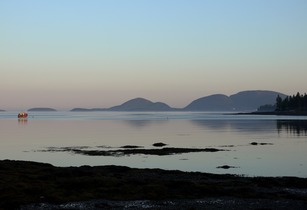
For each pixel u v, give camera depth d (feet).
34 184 121.19
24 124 648.79
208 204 102.68
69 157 221.25
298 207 100.22
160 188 118.93
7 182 122.62
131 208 98.32
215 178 142.92
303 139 315.58
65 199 105.81
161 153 233.55
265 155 218.59
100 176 137.80
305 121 605.73
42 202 102.94
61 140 331.36
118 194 112.47
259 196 112.06
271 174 158.61
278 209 98.32
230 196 112.16
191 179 139.64
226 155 221.05
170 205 101.55
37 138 353.72
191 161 199.52
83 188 118.83
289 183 131.54
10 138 354.54
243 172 164.25
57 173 140.97
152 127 531.50
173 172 154.51
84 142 311.68
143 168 169.58
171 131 442.50
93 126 570.46
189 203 103.71
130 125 593.83
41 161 205.77
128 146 272.10
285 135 354.95
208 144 285.23
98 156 224.33
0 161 176.04
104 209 97.50
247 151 238.68
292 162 191.52
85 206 99.81
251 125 529.04
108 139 339.36
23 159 213.46
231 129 457.27
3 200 103.45
